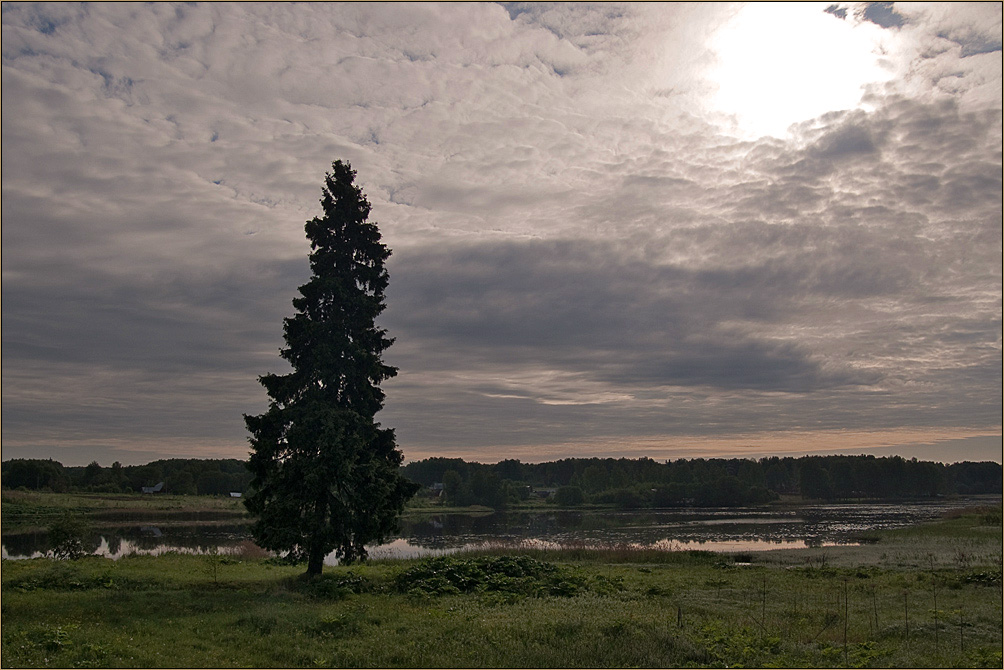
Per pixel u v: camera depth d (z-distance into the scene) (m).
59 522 32.94
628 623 16.64
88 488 125.19
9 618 15.86
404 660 13.84
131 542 51.66
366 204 25.62
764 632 16.52
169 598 19.02
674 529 68.19
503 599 20.75
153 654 13.34
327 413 22.77
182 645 14.23
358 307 24.38
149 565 28.33
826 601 21.44
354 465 22.78
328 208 25.44
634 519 88.62
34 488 112.81
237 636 15.10
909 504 120.31
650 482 146.88
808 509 108.12
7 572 23.69
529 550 38.78
